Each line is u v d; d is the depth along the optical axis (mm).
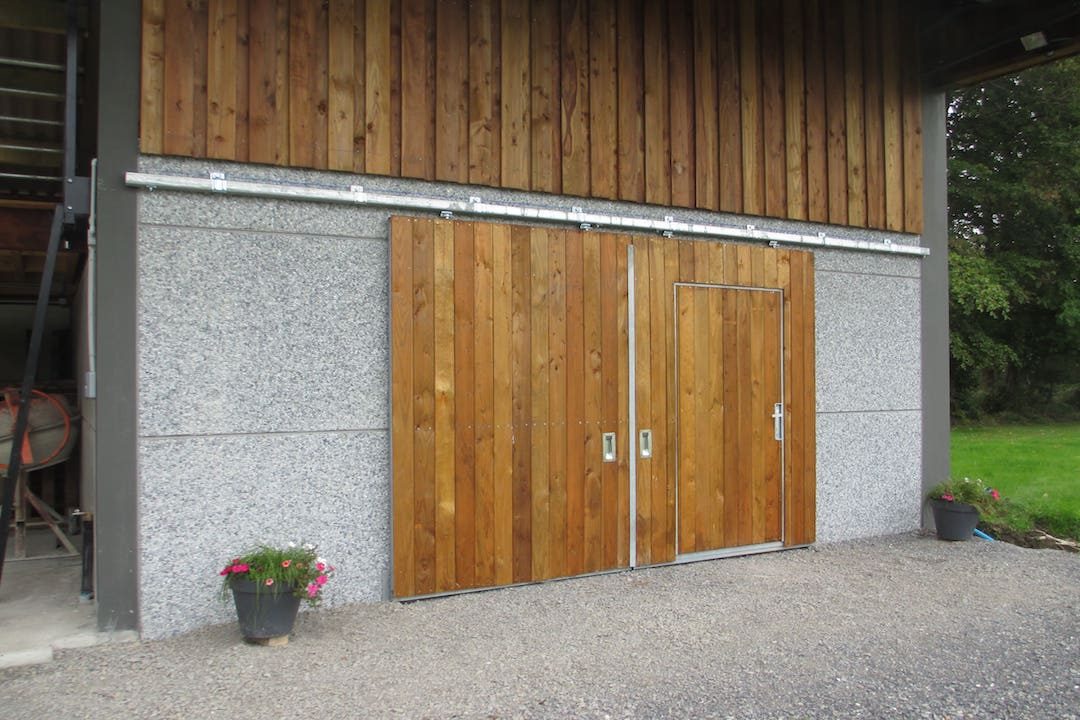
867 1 7535
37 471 7855
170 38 4828
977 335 20891
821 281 7195
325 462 5145
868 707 3787
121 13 4723
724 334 6570
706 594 5574
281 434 5027
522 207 5781
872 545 7137
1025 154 21281
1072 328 21781
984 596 5637
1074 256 20703
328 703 3748
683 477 6340
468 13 5691
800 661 4352
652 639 4668
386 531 5312
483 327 5566
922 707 3801
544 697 3838
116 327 4645
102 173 4648
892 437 7562
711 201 6602
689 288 6418
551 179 5941
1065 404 24578
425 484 5344
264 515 4973
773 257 6828
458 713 3656
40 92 5527
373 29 5387
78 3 5027
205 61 4914
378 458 5301
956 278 18547
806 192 7113
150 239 4754
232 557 4871
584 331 5941
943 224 7945
